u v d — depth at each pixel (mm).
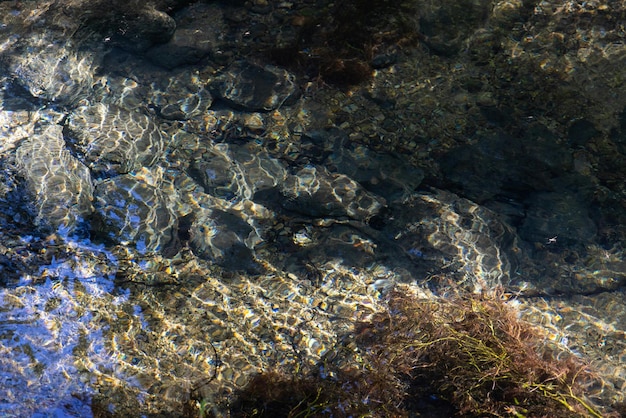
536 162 2881
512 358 2434
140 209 2738
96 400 2404
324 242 2742
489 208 2807
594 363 2520
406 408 2432
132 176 2799
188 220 2748
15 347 2467
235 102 3012
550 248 2738
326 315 2602
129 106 2961
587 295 2658
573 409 2354
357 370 2484
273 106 3008
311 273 2684
